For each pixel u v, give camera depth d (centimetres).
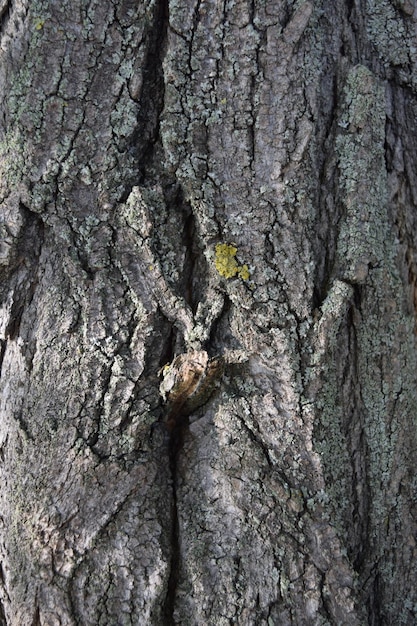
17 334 113
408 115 119
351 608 109
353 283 114
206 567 110
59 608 109
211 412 112
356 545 114
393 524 116
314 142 113
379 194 115
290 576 109
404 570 116
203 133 111
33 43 110
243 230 112
